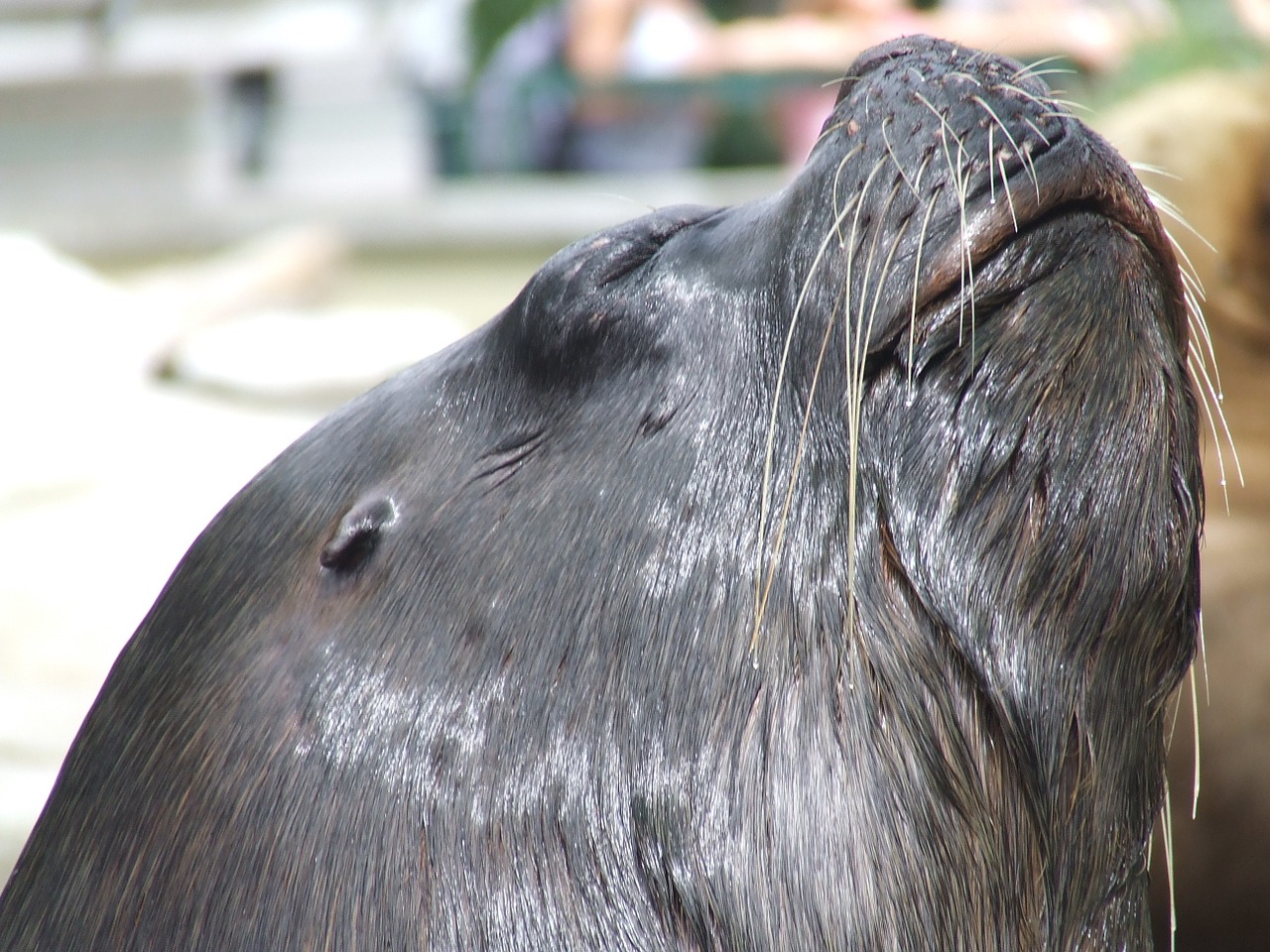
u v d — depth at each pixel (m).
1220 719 6.16
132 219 17.70
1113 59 9.61
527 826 5.52
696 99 15.95
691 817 5.51
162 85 17.55
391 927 5.53
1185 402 5.52
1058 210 5.50
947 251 5.49
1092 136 5.51
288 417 12.34
